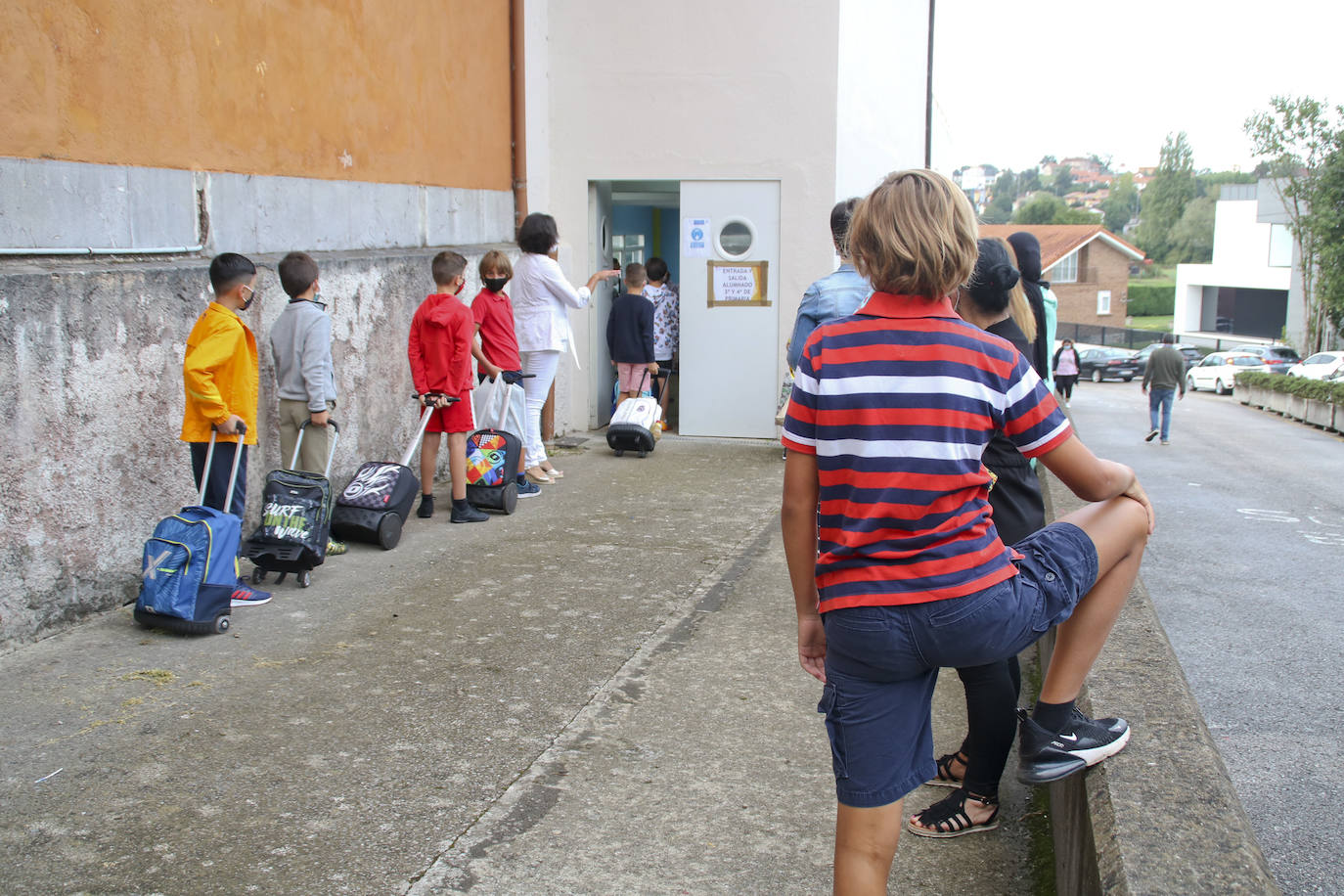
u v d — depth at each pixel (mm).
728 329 9523
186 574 4457
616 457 8781
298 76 6168
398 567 5602
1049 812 3254
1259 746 4820
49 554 4418
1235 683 5703
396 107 7211
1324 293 44688
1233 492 13633
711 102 9258
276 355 5645
